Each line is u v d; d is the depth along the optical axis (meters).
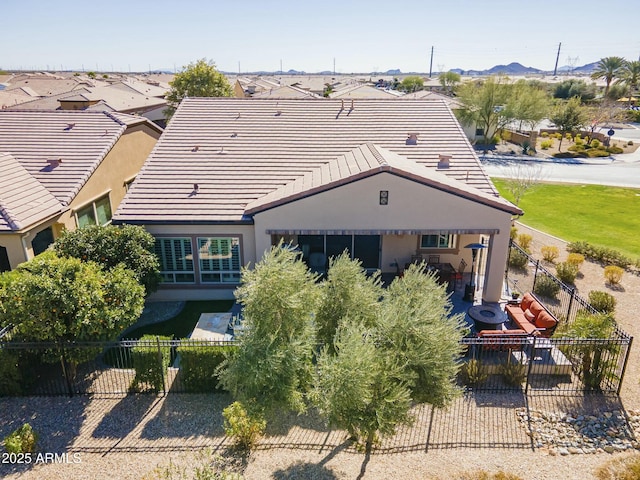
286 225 21.41
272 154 25.89
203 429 13.91
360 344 10.38
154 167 24.55
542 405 15.19
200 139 26.91
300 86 126.69
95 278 15.28
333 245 24.70
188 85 66.50
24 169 25.25
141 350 15.09
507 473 12.31
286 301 11.82
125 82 88.38
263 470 12.29
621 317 21.14
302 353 11.98
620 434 13.96
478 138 73.81
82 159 26.70
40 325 14.34
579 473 12.37
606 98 96.62
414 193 20.89
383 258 24.92
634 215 37.75
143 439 13.49
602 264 27.44
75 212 24.64
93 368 16.84
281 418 14.51
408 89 146.50
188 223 21.44
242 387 12.20
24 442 12.78
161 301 22.84
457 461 12.76
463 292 23.17
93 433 13.73
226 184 23.66
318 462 12.66
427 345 11.09
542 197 42.97
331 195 20.92
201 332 18.91
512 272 26.00
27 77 125.69
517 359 16.75
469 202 21.00
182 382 15.62
